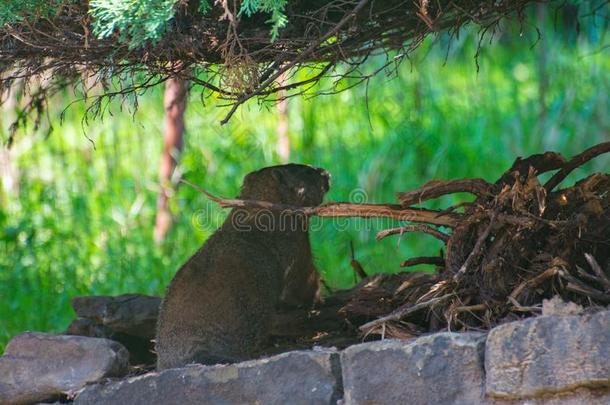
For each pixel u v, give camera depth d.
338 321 10.76
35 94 10.71
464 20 8.98
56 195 19.38
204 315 9.70
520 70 21.22
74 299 11.32
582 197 8.30
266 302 10.22
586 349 6.56
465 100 20.34
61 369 8.84
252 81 8.02
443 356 7.16
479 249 8.01
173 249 17.69
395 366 7.33
